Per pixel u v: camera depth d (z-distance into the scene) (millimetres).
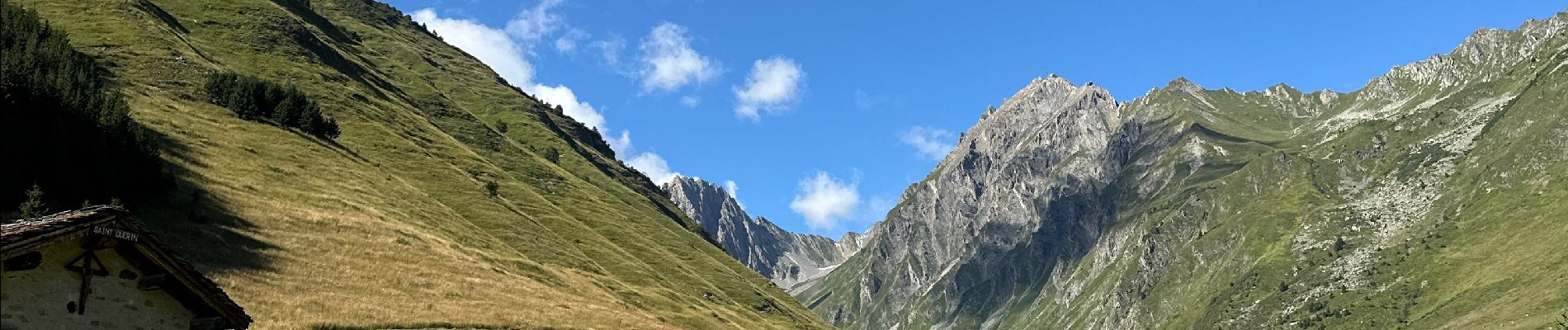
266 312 70438
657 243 189500
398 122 186125
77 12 170375
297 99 155125
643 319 108188
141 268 26422
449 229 124375
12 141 82750
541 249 134750
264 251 87562
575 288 116125
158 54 159875
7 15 127938
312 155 137625
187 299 27406
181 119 131250
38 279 23953
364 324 73938
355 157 148750
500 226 139875
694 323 122500
